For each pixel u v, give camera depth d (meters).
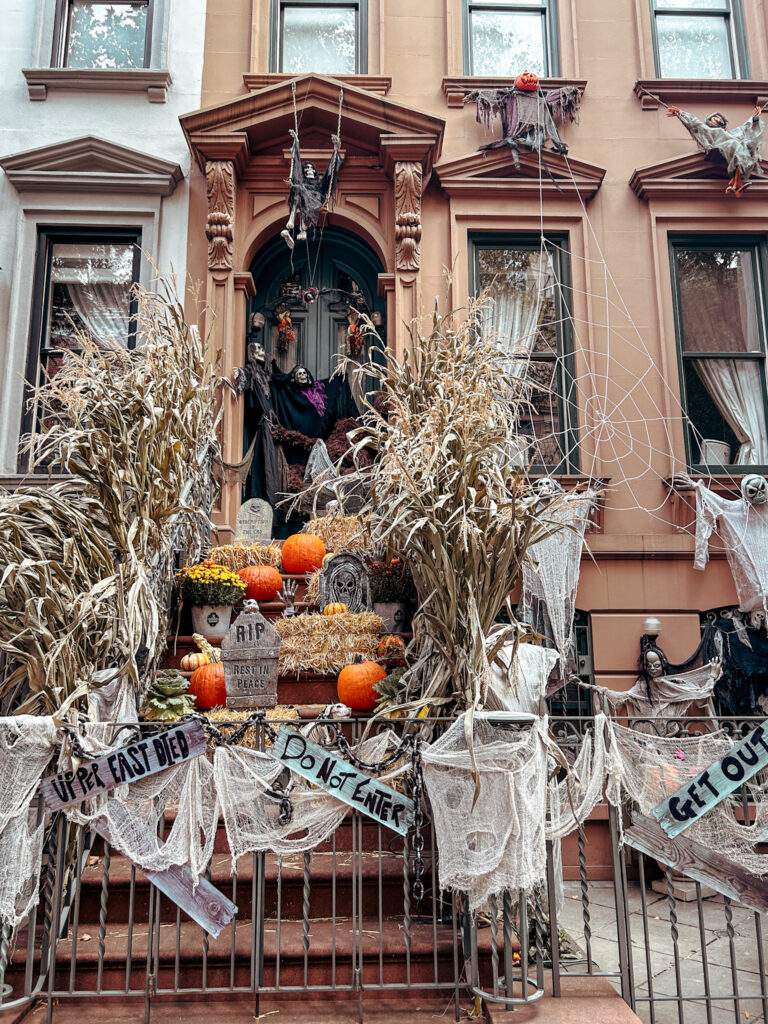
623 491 6.86
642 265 7.38
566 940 4.13
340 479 4.12
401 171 7.20
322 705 4.68
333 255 8.05
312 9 8.08
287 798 3.20
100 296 7.43
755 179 7.41
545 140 7.52
